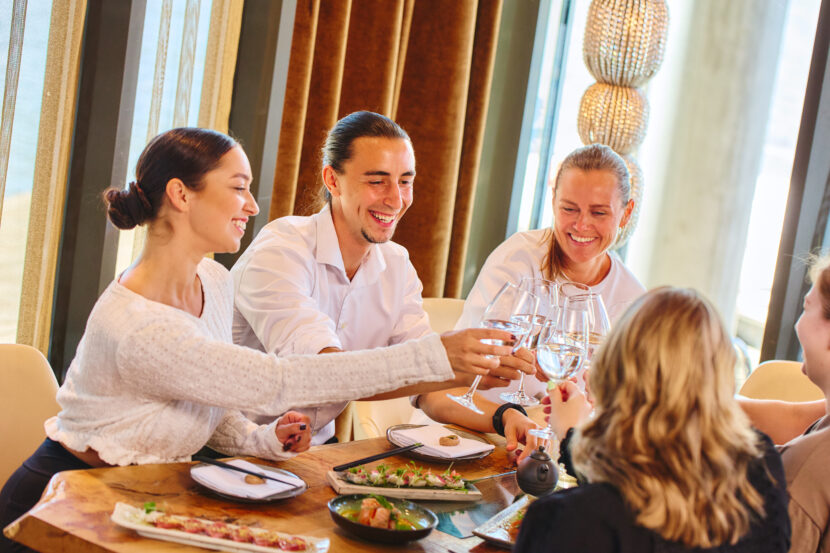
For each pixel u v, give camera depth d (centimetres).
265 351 211
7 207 234
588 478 107
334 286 218
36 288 240
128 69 247
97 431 148
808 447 128
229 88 283
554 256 239
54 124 236
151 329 143
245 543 117
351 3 312
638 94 355
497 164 404
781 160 377
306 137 305
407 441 175
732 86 376
